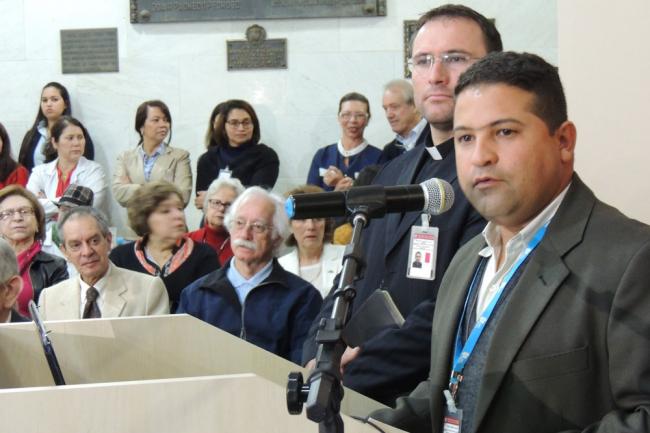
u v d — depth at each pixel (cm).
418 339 248
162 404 156
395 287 264
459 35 262
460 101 180
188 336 225
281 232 364
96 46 866
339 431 135
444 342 194
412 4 841
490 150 175
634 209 294
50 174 782
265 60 855
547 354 168
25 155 826
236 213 364
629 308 161
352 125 751
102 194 789
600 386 165
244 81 859
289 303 354
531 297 172
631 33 295
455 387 184
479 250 201
